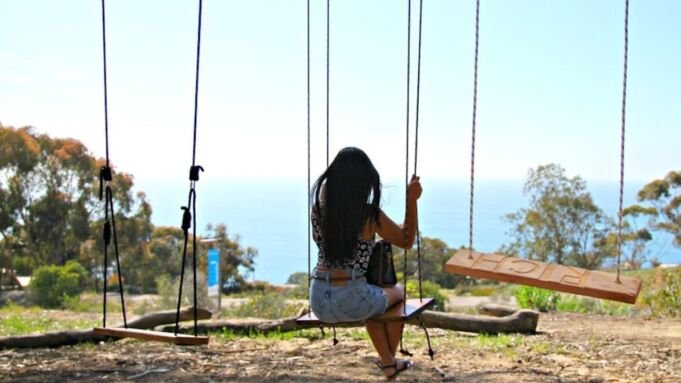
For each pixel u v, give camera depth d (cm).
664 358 723
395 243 462
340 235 438
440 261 3731
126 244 4038
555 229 4091
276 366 671
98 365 675
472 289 3142
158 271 4006
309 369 659
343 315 440
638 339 852
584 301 1371
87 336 816
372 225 446
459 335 898
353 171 443
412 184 468
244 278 4369
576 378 625
